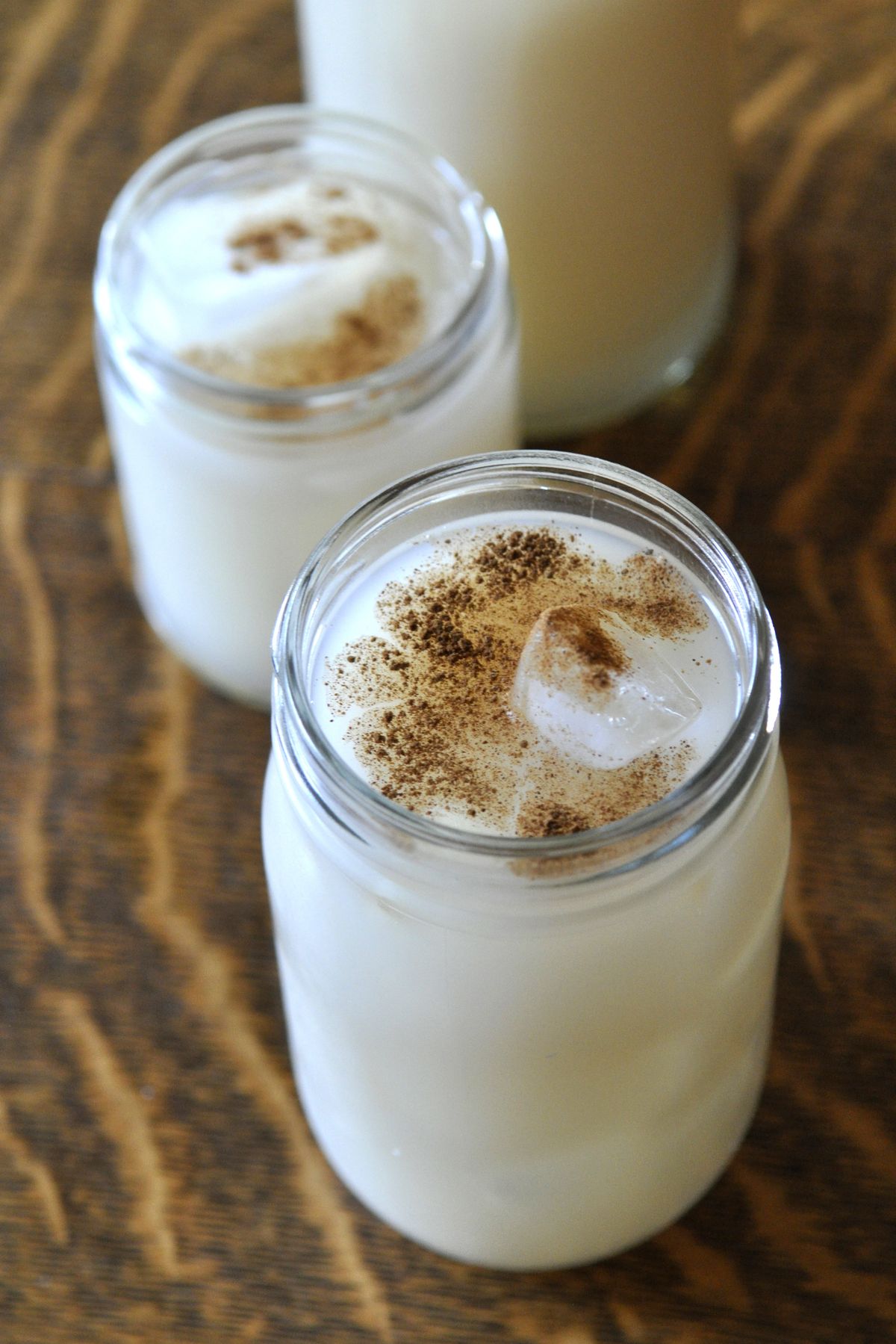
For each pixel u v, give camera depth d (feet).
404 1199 1.59
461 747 1.44
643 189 1.82
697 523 1.46
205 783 1.81
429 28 1.74
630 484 1.49
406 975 1.44
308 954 1.48
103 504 1.93
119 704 1.85
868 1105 1.68
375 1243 1.65
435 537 1.53
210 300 1.74
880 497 1.90
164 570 1.79
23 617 1.89
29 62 2.13
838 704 1.81
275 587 1.75
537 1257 1.61
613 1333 1.62
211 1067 1.71
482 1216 1.57
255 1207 1.66
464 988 1.43
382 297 1.75
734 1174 1.66
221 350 1.73
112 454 1.95
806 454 1.92
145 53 2.13
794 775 1.79
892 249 2.02
